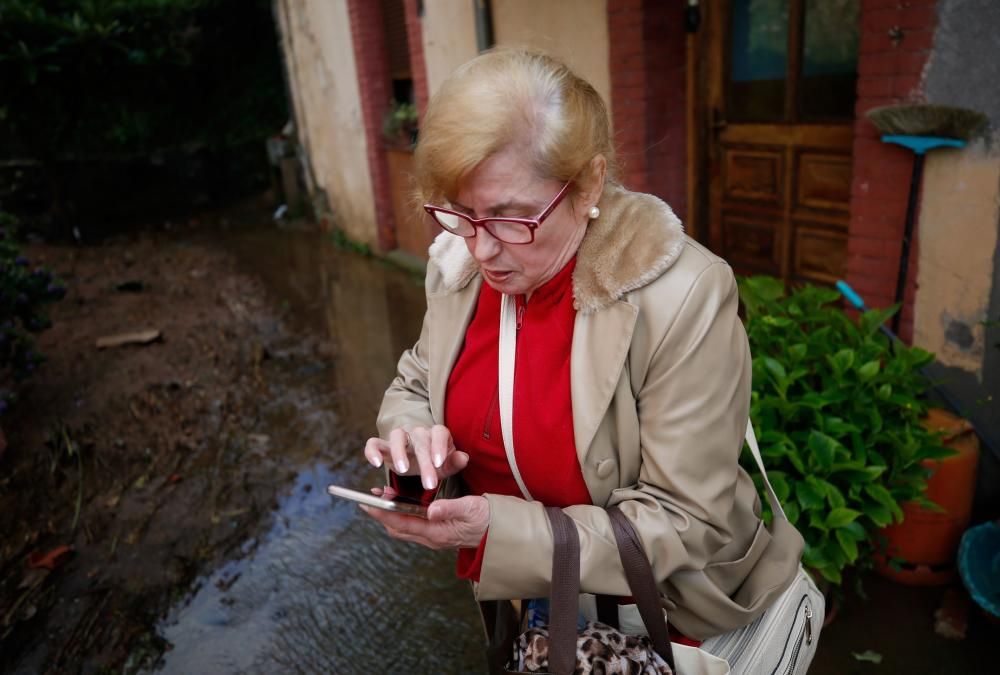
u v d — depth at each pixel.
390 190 7.77
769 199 3.94
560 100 1.10
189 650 2.73
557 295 1.27
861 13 2.79
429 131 1.10
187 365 5.25
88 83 10.45
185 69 11.05
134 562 3.20
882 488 2.32
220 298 6.98
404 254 7.72
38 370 5.08
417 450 1.27
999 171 2.50
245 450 4.07
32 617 2.89
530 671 1.27
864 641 2.49
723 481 1.21
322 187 9.34
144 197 11.15
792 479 2.39
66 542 3.34
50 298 4.46
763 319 2.63
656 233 1.19
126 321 6.26
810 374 2.61
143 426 4.32
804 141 3.67
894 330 2.90
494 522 1.18
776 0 3.63
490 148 1.07
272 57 11.62
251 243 9.35
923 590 2.67
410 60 6.92
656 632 1.22
